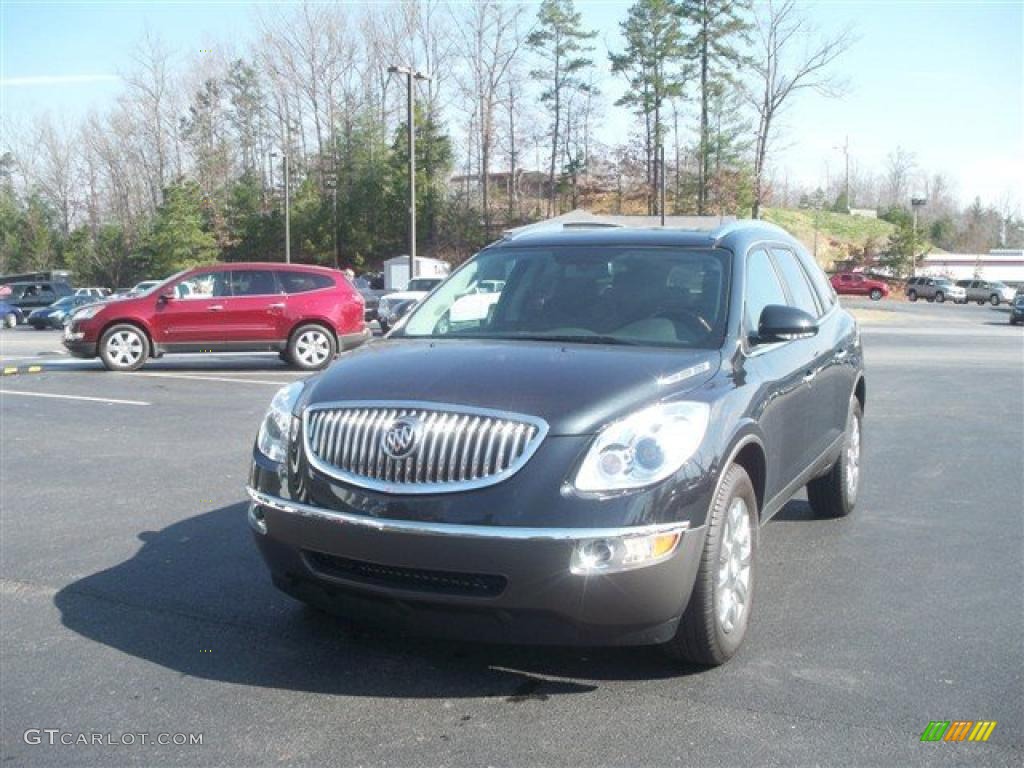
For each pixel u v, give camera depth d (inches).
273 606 187.8
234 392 506.9
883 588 198.8
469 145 2918.3
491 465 137.9
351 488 144.2
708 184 2554.1
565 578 133.7
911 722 138.5
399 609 143.9
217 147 2984.7
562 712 142.0
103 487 292.2
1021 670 156.9
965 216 4869.6
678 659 155.9
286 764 128.2
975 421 434.0
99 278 2945.4
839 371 235.9
